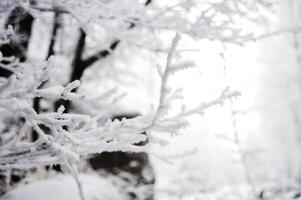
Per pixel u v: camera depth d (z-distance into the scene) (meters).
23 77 2.50
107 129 2.49
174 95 2.32
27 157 2.46
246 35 4.45
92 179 4.43
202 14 4.45
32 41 6.83
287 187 6.45
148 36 5.61
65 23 6.17
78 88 6.88
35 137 4.79
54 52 6.72
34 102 5.58
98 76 7.81
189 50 3.52
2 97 2.41
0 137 3.59
